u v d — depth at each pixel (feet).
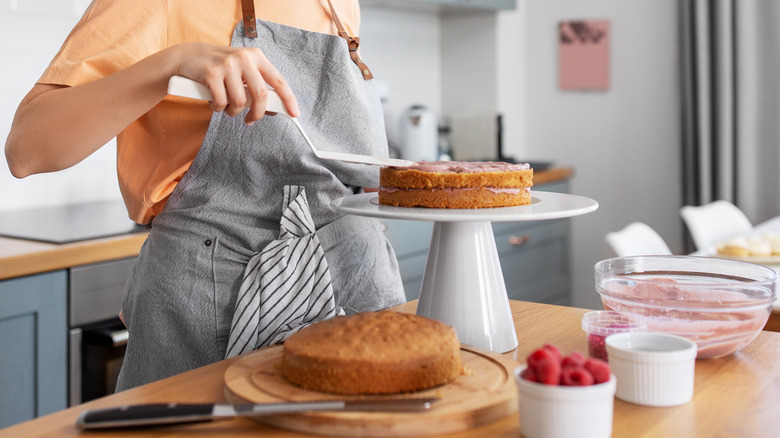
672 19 11.25
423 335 2.43
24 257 5.24
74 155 2.98
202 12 3.29
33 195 7.16
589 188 12.25
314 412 2.15
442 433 2.16
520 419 2.15
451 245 2.98
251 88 2.69
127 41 3.12
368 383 2.29
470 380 2.44
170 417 2.16
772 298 2.80
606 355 2.67
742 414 2.30
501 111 11.87
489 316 2.93
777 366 2.76
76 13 7.25
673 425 2.22
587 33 11.93
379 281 3.60
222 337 3.31
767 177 10.46
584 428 2.04
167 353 3.35
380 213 2.76
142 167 3.45
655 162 11.64
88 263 5.69
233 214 3.38
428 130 10.47
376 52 10.70
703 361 2.82
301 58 3.50
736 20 10.32
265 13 3.45
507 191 3.07
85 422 2.19
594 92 12.03
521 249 10.28
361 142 3.59
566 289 11.53
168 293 3.34
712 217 8.54
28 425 2.25
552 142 12.50
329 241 3.41
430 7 10.89
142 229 6.26
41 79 3.09
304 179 3.44
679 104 10.99
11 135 3.04
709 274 3.12
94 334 5.77
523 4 12.42
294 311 3.12
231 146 3.33
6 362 5.26
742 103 10.39
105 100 2.82
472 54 11.86
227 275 3.31
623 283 2.97
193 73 2.68
